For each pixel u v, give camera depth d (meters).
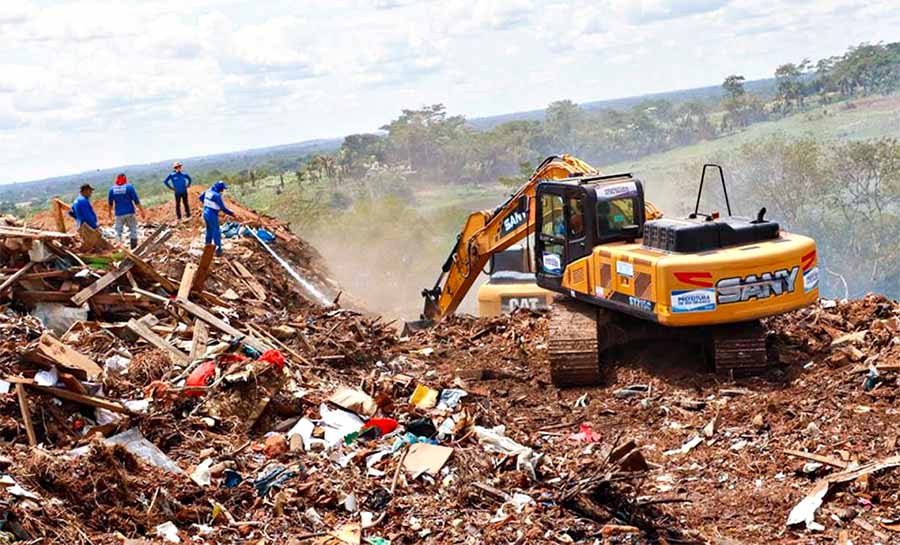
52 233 15.39
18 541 7.89
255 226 27.33
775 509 10.13
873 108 132.62
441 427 11.84
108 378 11.92
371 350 16.20
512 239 18.59
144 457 10.09
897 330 14.44
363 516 9.59
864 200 69.75
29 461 9.07
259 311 17.56
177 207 27.56
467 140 137.00
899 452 10.84
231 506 9.59
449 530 9.39
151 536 8.68
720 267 13.43
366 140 134.75
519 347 17.03
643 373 14.71
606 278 14.62
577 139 135.00
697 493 10.76
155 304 15.14
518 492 10.37
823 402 12.52
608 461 10.59
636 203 15.09
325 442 11.18
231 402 11.64
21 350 11.16
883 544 9.20
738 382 13.91
